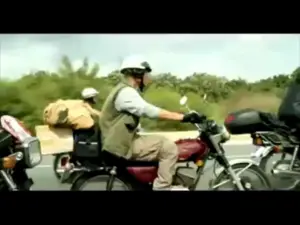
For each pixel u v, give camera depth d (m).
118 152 4.10
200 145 4.17
